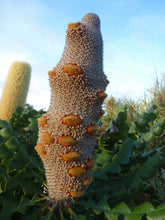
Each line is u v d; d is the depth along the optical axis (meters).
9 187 0.35
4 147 0.36
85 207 0.33
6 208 0.33
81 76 0.30
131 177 0.37
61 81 0.31
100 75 0.33
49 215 0.31
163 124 0.43
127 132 0.48
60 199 0.33
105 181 0.39
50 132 0.31
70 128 0.31
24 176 0.36
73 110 0.31
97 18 0.34
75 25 0.32
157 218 0.27
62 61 0.32
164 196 0.47
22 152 0.36
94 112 0.32
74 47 0.32
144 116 0.46
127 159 0.39
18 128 0.56
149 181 0.50
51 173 0.33
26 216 0.33
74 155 0.31
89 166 0.32
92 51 0.32
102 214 0.35
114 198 0.40
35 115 0.57
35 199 0.35
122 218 0.30
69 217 0.34
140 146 0.44
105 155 0.41
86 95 0.31
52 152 0.31
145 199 0.47
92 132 0.32
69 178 0.32
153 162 0.37
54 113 0.31
